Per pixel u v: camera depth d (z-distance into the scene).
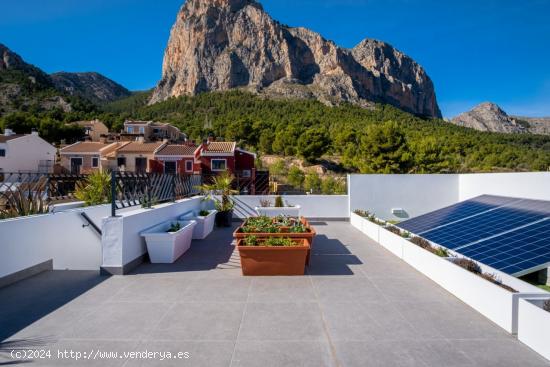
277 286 4.59
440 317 3.56
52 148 34.56
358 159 33.50
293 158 44.47
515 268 4.38
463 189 10.98
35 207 6.29
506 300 3.26
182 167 25.73
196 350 2.83
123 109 105.31
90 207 7.05
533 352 2.84
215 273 5.24
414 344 2.96
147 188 7.14
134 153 28.50
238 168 25.48
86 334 3.13
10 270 4.68
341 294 4.27
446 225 7.28
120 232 5.15
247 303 3.94
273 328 3.26
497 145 50.88
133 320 3.44
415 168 30.47
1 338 3.05
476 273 4.19
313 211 11.59
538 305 3.11
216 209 10.31
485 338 3.09
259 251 5.05
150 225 6.29
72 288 4.48
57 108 66.88
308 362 2.65
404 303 3.96
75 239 6.52
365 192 11.34
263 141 49.44
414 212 11.34
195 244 7.58
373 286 4.60
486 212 7.44
